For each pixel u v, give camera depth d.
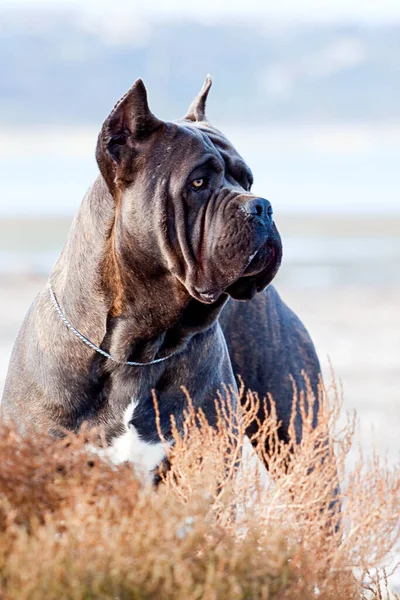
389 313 33.19
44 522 7.15
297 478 7.90
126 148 8.90
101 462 7.39
